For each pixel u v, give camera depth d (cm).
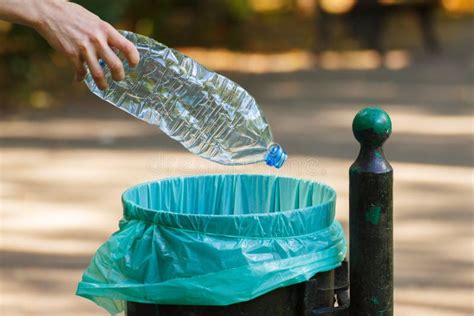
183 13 1738
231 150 323
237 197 330
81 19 278
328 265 279
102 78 276
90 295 279
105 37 277
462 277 618
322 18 1694
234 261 267
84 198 809
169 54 324
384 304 280
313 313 277
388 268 280
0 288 595
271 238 271
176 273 269
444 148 1000
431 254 661
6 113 1208
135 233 277
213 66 1563
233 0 1700
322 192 307
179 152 982
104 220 744
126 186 848
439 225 727
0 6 274
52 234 707
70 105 1255
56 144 1030
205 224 268
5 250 668
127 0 1265
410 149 995
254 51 1698
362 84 1409
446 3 2181
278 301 273
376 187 276
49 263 640
